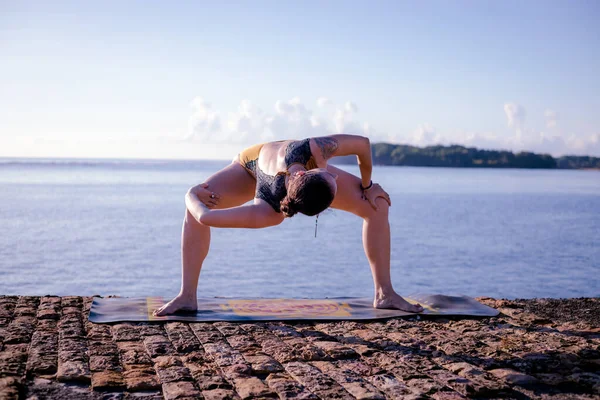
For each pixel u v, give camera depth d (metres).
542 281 20.31
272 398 2.78
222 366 3.25
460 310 4.80
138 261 24.20
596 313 4.79
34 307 4.63
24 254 25.84
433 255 27.72
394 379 3.07
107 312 4.49
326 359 3.46
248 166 4.29
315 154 3.84
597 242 33.56
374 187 4.73
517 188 142.75
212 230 43.22
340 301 5.14
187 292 4.58
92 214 51.25
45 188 107.62
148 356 3.44
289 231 43.28
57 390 2.86
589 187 160.12
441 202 79.12
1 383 2.85
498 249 30.11
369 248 4.85
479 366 3.32
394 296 4.84
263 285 18.77
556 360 3.40
